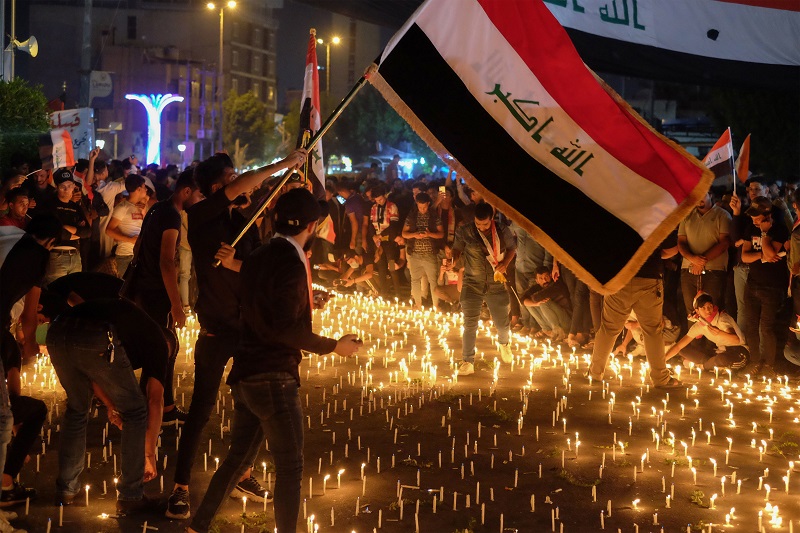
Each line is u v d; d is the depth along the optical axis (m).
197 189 7.08
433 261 15.79
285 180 5.71
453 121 6.03
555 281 13.16
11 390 6.08
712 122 35.16
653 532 5.86
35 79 80.38
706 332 10.89
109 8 83.31
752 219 10.91
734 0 12.99
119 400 5.88
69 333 5.73
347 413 8.77
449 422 8.49
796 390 10.24
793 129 32.56
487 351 12.44
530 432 8.22
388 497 6.39
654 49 12.70
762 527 5.88
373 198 17.69
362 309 16.70
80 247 13.37
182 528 5.77
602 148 5.99
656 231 5.94
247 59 99.50
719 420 8.83
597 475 7.00
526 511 6.19
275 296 4.89
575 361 11.71
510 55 6.02
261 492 6.26
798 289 10.39
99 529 5.73
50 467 6.89
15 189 8.78
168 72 80.50
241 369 5.00
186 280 14.70
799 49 13.27
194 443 5.96
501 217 14.14
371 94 75.25
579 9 12.23
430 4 5.98
